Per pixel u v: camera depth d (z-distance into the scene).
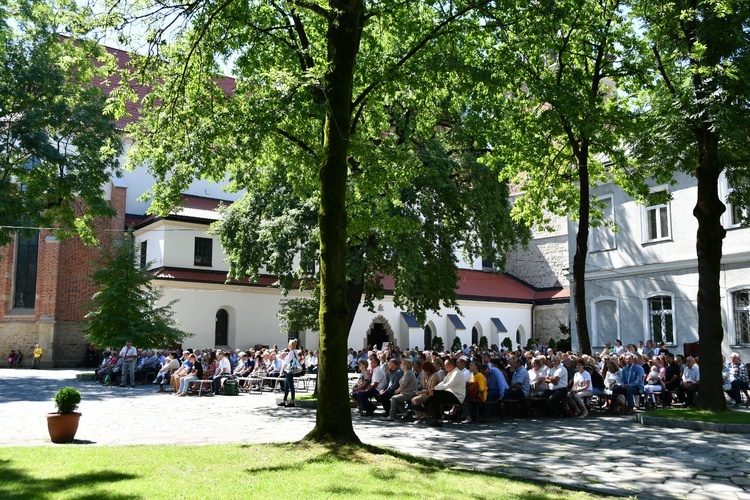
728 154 16.55
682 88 16.28
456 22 14.09
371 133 16.36
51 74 27.28
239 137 12.81
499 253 26.00
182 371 24.84
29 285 42.34
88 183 28.17
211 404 20.52
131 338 30.88
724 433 13.63
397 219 16.70
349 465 8.63
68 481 7.47
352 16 11.23
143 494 6.79
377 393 17.78
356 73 14.91
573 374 18.86
